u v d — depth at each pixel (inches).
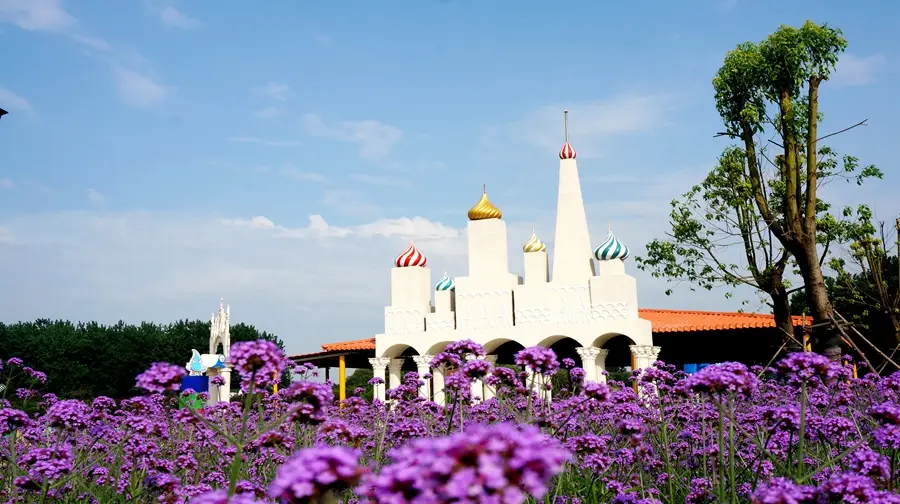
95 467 368.2
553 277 1558.8
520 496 111.8
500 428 120.6
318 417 263.0
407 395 513.0
